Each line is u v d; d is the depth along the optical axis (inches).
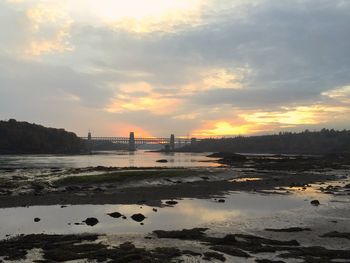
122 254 748.6
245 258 749.3
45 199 1441.9
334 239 908.0
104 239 872.9
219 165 4293.8
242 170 3235.7
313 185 2124.8
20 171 2679.6
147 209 1264.8
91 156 7642.7
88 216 1139.9
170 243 846.5
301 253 784.9
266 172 3137.3
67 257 728.3
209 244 839.7
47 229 976.3
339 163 4758.9
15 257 733.9
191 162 5162.4
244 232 964.6
